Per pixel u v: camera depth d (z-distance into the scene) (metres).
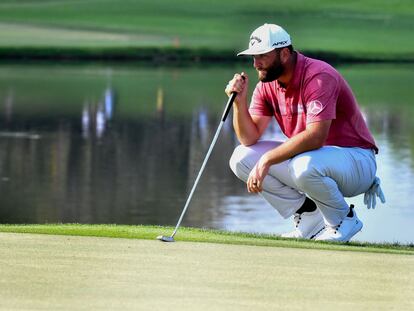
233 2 124.56
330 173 15.91
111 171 39.44
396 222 27.45
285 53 15.87
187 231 15.44
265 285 11.34
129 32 109.50
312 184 15.79
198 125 53.66
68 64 92.25
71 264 12.12
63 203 32.72
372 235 25.58
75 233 14.33
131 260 12.44
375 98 65.38
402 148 43.16
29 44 100.12
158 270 11.93
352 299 10.85
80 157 42.91
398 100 64.31
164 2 125.69
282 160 15.88
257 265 12.36
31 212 31.08
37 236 13.95
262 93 16.78
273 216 29.80
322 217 16.78
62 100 64.62
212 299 10.70
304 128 16.23
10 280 11.28
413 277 11.96
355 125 16.47
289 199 16.77
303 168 15.71
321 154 15.86
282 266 12.36
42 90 70.50
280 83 16.19
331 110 15.80
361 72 85.94
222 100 65.31
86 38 105.06
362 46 102.25
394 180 34.75
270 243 14.03
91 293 10.83
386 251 13.73
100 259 12.46
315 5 123.31
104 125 53.44
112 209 31.77
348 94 16.23
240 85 16.48
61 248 13.07
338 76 15.98
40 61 94.25
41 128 52.03
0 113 57.91
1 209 31.53
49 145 46.19
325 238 16.12
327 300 10.79
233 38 106.69
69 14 119.88
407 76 82.62
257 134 16.84
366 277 11.88
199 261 12.51
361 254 13.34
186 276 11.68
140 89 71.81
